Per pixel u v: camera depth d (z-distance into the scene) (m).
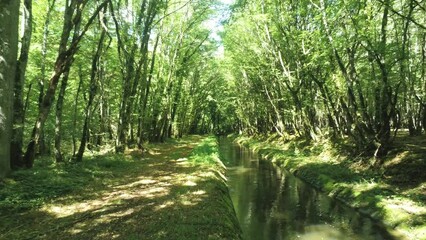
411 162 14.34
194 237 7.29
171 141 37.62
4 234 7.41
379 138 16.17
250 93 43.34
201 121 80.75
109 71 24.78
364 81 17.75
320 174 17.58
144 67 23.20
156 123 33.31
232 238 7.67
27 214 8.84
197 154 21.78
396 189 12.94
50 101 13.05
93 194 11.19
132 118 24.64
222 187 13.98
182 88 44.31
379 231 10.43
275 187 17.30
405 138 20.70
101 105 24.52
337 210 12.91
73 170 13.88
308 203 14.05
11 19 10.66
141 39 21.31
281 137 35.62
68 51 12.91
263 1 23.98
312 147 25.03
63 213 9.02
